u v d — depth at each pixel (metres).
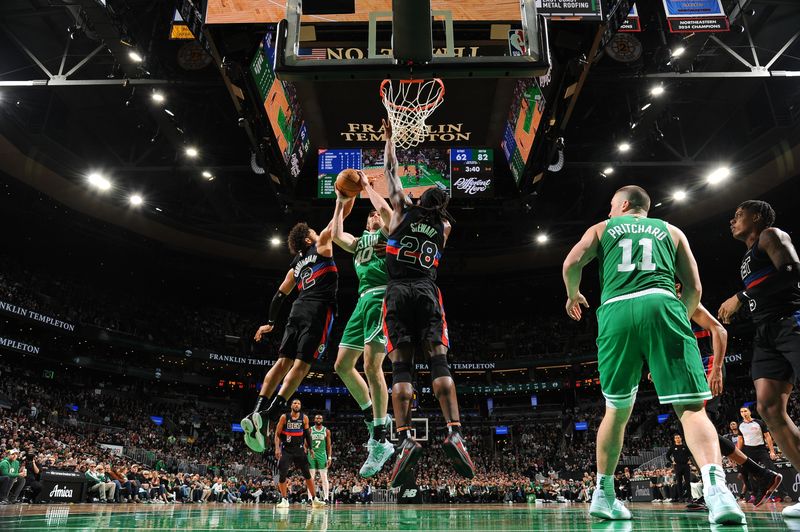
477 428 44.06
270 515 5.70
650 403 40.69
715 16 16.66
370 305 5.46
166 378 41.06
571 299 4.16
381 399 5.46
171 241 38.06
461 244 41.12
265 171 16.31
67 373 39.44
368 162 16.78
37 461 17.77
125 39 18.47
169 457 31.66
